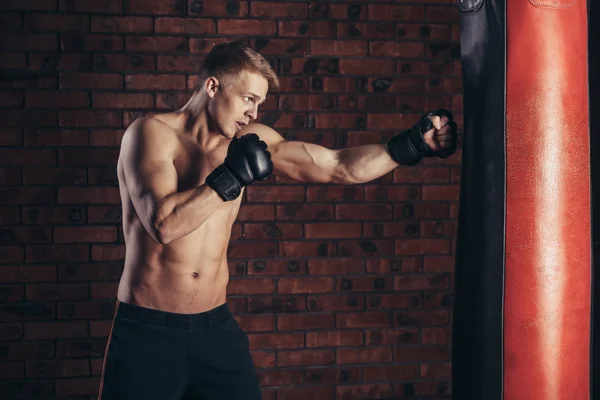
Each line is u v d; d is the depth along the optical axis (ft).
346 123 9.86
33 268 9.30
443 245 10.11
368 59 9.86
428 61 9.98
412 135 6.47
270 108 9.71
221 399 6.70
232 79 6.32
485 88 5.19
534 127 5.04
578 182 5.16
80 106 9.34
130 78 9.42
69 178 9.34
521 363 5.15
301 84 9.75
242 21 9.60
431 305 10.11
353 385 9.97
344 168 6.85
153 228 5.85
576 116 5.12
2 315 9.25
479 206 5.28
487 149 5.19
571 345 5.20
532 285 5.10
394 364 10.05
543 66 5.00
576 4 5.10
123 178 6.60
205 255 6.61
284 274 9.80
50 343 9.36
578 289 5.20
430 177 10.05
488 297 5.24
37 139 9.27
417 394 10.11
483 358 5.29
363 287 9.96
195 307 6.57
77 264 9.39
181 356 6.47
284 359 9.82
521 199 5.08
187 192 5.85
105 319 9.46
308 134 9.79
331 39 9.78
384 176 9.95
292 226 9.78
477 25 5.24
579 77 5.14
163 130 6.45
